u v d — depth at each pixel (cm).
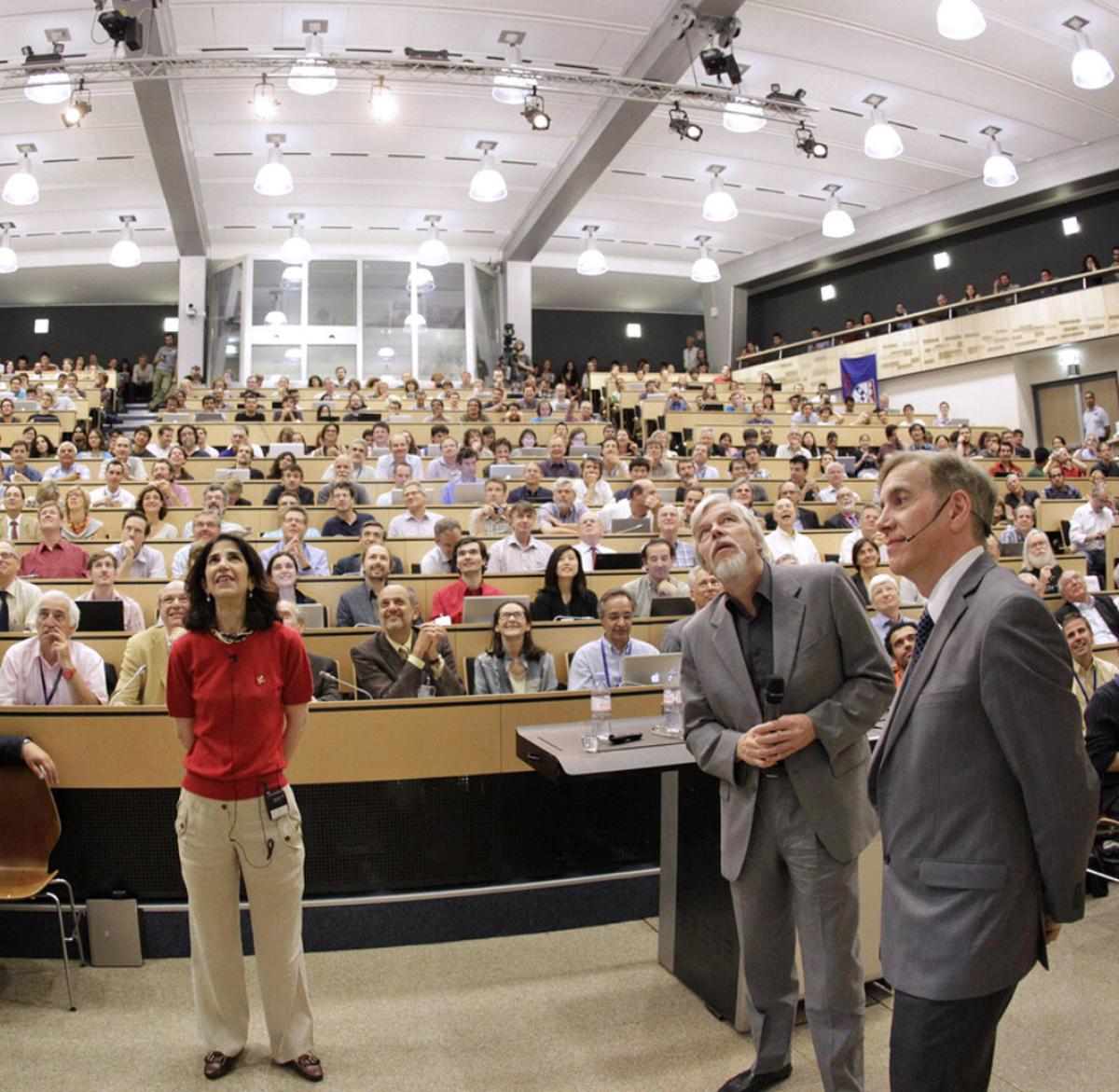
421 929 310
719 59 861
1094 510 802
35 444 950
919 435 1155
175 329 1834
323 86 900
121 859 303
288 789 237
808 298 1772
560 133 1209
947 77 1079
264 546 598
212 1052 233
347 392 1372
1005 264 1485
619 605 398
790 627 208
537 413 1277
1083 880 137
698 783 273
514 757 322
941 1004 140
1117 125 1230
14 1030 252
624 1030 252
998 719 139
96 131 1150
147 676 356
